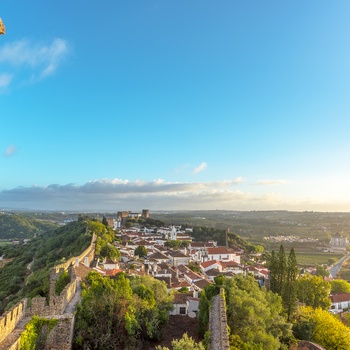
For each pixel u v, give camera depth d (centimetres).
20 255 14225
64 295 3306
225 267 12325
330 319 5869
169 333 3897
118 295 3553
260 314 4038
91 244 10088
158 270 10119
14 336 2634
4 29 1898
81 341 3106
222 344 2730
